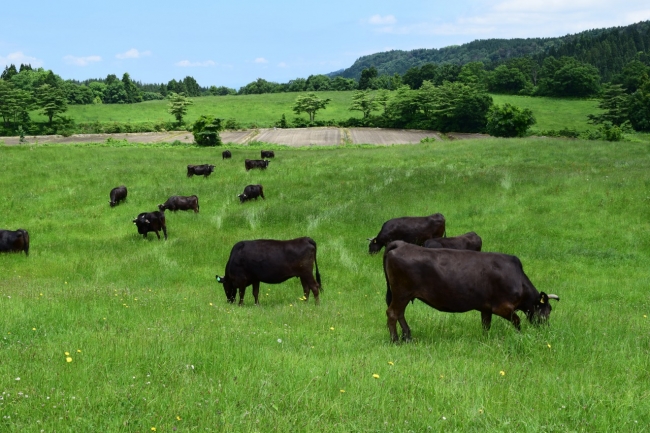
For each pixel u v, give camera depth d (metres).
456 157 38.22
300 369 6.77
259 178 33.12
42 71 173.88
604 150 39.62
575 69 141.75
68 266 18.14
